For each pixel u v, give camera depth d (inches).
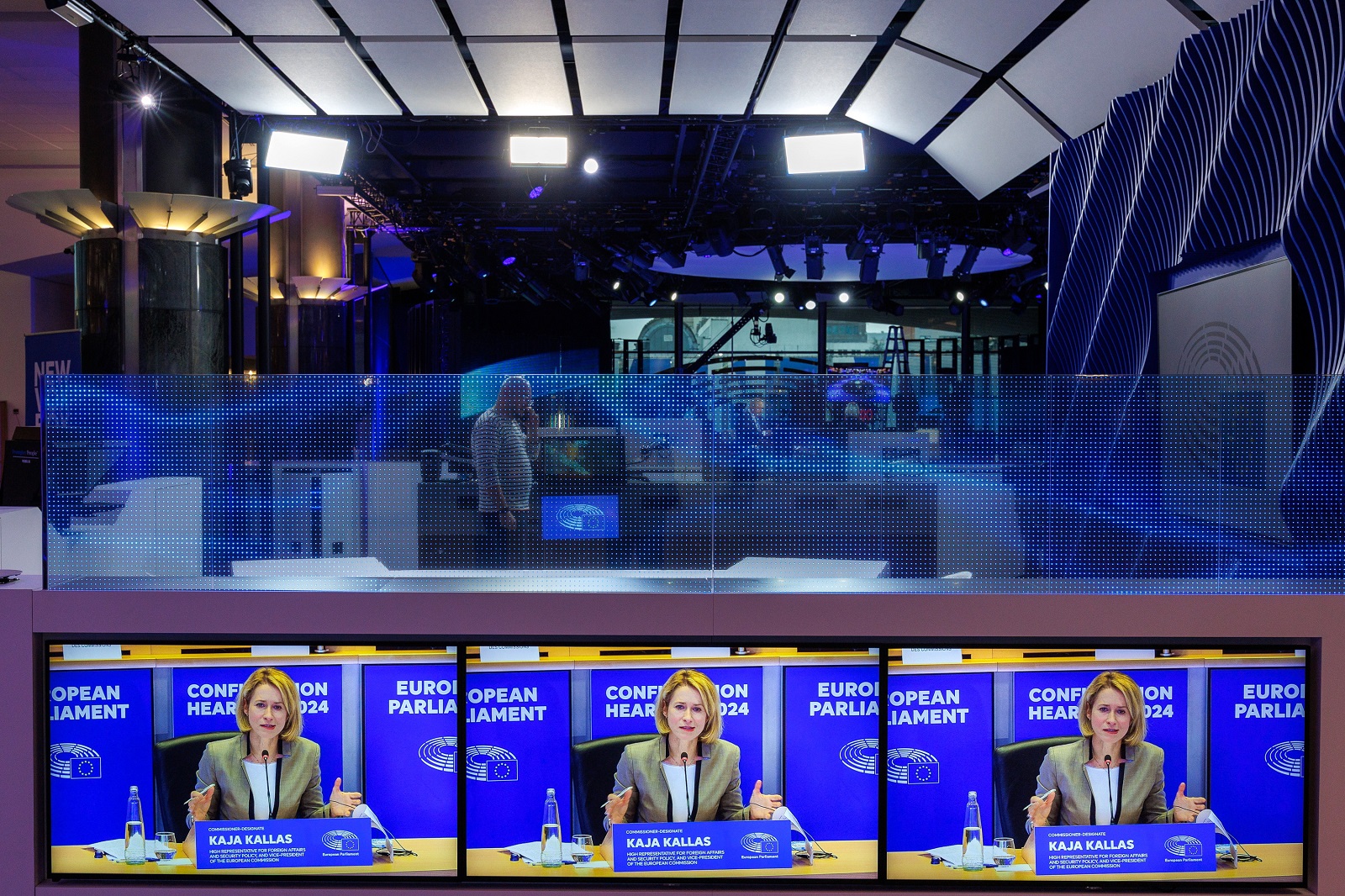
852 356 664.4
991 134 267.6
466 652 105.5
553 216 453.4
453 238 500.4
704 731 105.7
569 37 219.3
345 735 106.1
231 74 236.2
